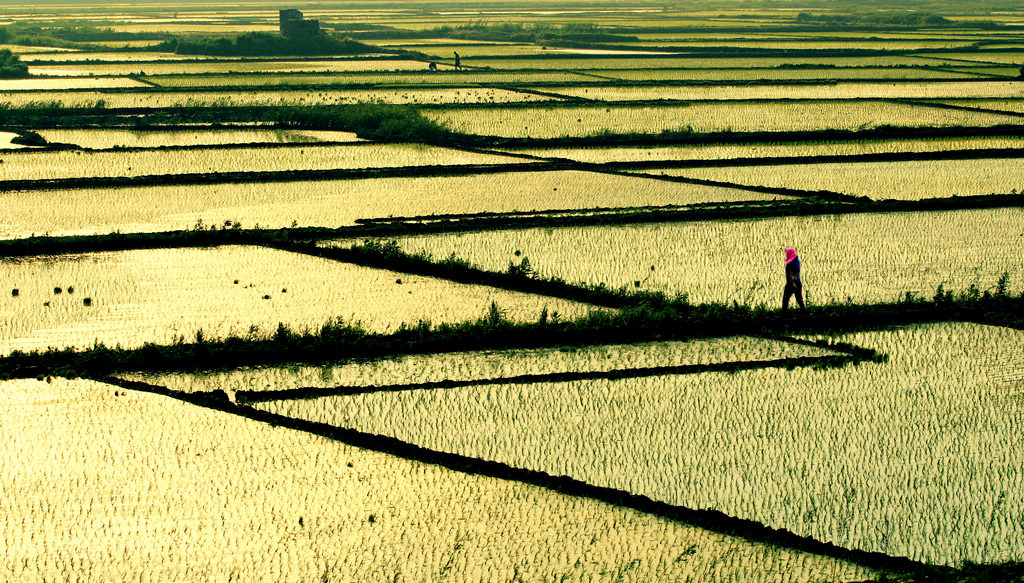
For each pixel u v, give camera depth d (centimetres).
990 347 2258
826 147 4262
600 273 2705
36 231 3078
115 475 1791
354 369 2188
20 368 2148
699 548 1612
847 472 1798
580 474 1802
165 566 1569
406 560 1581
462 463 1827
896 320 2391
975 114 4997
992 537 1633
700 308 2442
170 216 3250
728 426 1948
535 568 1562
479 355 2255
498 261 2792
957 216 3169
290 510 1702
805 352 2255
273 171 3781
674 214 3155
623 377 2142
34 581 1535
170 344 2286
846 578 1550
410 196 3491
